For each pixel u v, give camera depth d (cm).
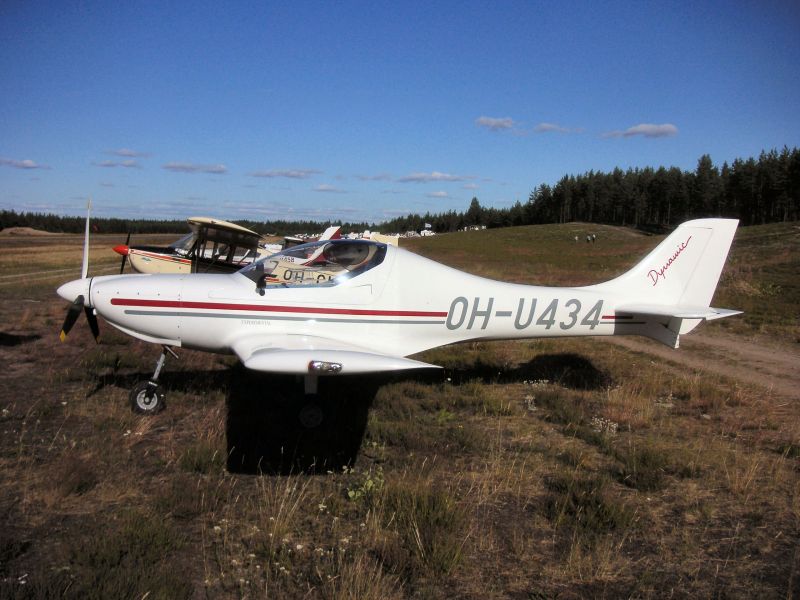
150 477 397
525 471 430
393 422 521
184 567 292
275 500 360
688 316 629
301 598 271
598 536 337
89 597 255
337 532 332
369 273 575
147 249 1330
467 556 312
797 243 3266
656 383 691
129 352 752
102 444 440
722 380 735
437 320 600
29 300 1291
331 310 566
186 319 556
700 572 306
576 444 495
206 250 1392
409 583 287
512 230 9188
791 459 465
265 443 472
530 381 704
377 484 383
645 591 287
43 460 415
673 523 361
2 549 295
